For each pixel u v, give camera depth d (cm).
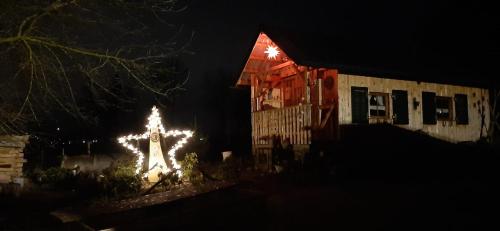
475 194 862
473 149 1506
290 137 1639
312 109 1559
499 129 1948
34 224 948
